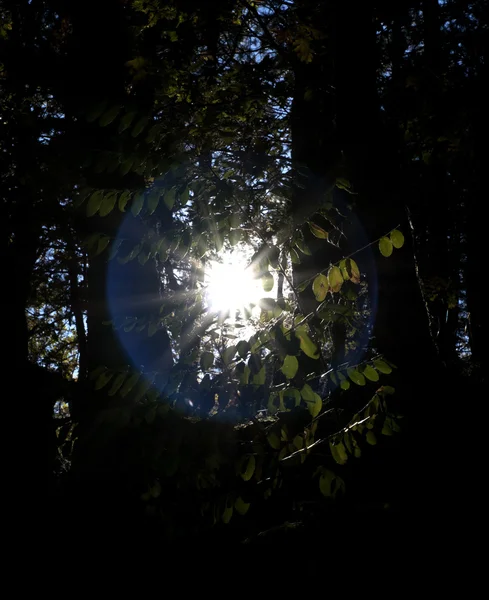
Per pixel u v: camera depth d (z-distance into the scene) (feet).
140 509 17.22
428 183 40.73
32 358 58.85
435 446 15.26
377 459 15.21
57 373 29.17
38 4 37.68
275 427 10.36
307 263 17.10
